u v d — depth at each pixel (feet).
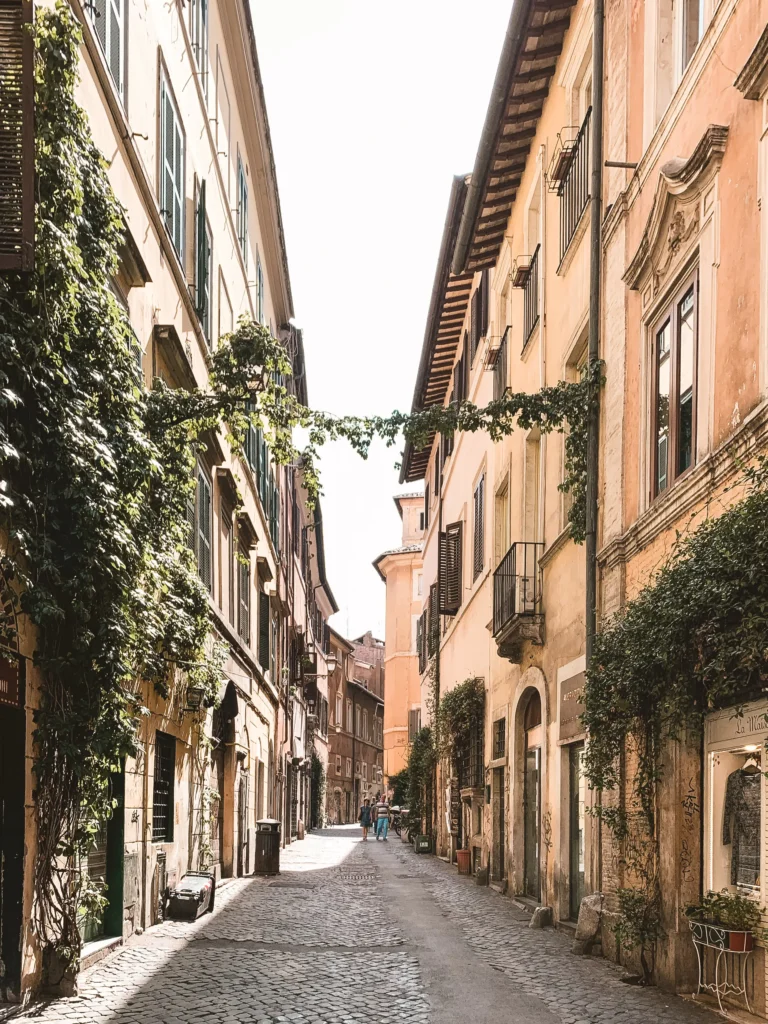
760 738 25.17
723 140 28.91
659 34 36.65
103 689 27.55
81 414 26.08
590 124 44.52
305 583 147.84
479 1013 25.35
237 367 35.55
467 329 86.28
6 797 25.66
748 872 26.27
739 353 27.32
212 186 58.80
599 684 33.65
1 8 21.68
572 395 41.45
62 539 26.73
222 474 56.59
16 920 25.18
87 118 26.78
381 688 289.33
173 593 37.60
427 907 49.57
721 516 25.67
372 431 40.19
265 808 89.35
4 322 23.13
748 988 25.41
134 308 37.78
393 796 176.86
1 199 21.58
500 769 64.23
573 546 44.45
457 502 93.56
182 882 43.24
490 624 65.92
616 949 33.45
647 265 35.32
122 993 26.94
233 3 60.75
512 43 48.91
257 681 80.33
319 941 36.91
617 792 35.58
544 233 54.34
